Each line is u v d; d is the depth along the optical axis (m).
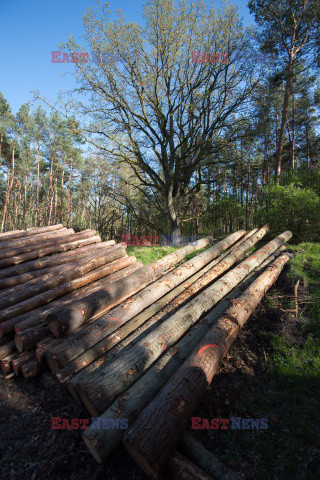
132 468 2.59
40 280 5.93
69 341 3.77
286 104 14.46
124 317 4.29
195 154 15.26
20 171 34.75
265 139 23.14
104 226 21.67
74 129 13.73
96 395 2.85
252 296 4.50
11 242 7.82
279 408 3.04
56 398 3.57
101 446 2.46
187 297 4.95
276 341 4.11
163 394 2.73
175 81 14.06
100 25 12.44
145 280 5.50
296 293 5.05
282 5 14.30
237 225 24.64
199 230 20.73
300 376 3.40
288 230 9.00
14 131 31.66
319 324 4.20
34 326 4.48
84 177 26.08
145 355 3.35
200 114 14.05
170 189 15.08
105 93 13.52
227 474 2.32
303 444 2.61
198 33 13.07
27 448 2.94
